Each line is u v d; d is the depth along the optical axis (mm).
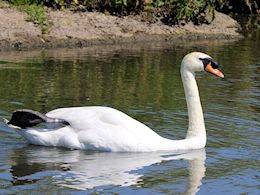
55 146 11711
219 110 14656
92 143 11500
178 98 15680
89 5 26781
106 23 25812
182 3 27406
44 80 17172
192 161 11195
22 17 24188
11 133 12367
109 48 23484
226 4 34125
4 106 14141
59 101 14859
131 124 11719
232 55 22750
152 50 23375
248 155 11562
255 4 34875
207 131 12969
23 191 9609
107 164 10883
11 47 22281
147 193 9680
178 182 10188
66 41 23500
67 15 25672
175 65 20375
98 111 11820
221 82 18016
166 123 13297
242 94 16453
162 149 11625
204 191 9867
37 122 11562
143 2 27609
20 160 10945
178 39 26312
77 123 11688
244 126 13344
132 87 16797
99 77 17984
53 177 10219
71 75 18062
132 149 11492
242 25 30812
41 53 21750
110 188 9836
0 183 9906
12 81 16859
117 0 26906
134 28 26078
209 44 25375
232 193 9820
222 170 10797
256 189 10008
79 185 9914
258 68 20297
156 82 17594
